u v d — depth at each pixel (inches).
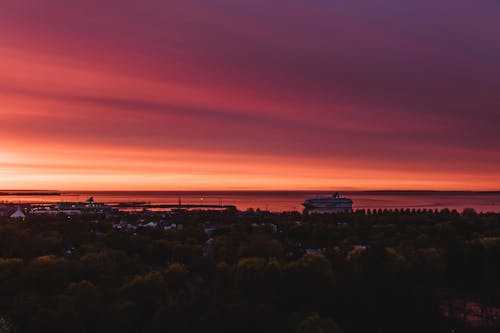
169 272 6953.7
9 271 6727.4
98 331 5201.8
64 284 6560.0
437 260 7810.0
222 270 7121.1
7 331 4707.2
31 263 6963.6
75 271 6811.0
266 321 5078.7
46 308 5300.2
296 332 4901.6
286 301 5989.2
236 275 6752.0
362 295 6013.8
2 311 5383.9
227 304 5255.9
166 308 5300.2
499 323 5866.1
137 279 6077.8
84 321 5241.1
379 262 6830.7
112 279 6835.6
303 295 6112.2
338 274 6781.5
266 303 5403.5
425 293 6107.3
